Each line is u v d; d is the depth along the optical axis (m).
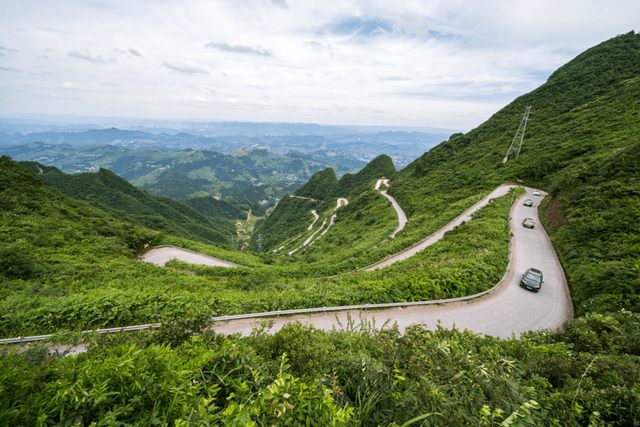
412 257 24.33
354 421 1.98
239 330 10.24
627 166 25.61
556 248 22.98
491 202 37.53
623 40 86.31
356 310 12.27
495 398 2.31
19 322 9.45
